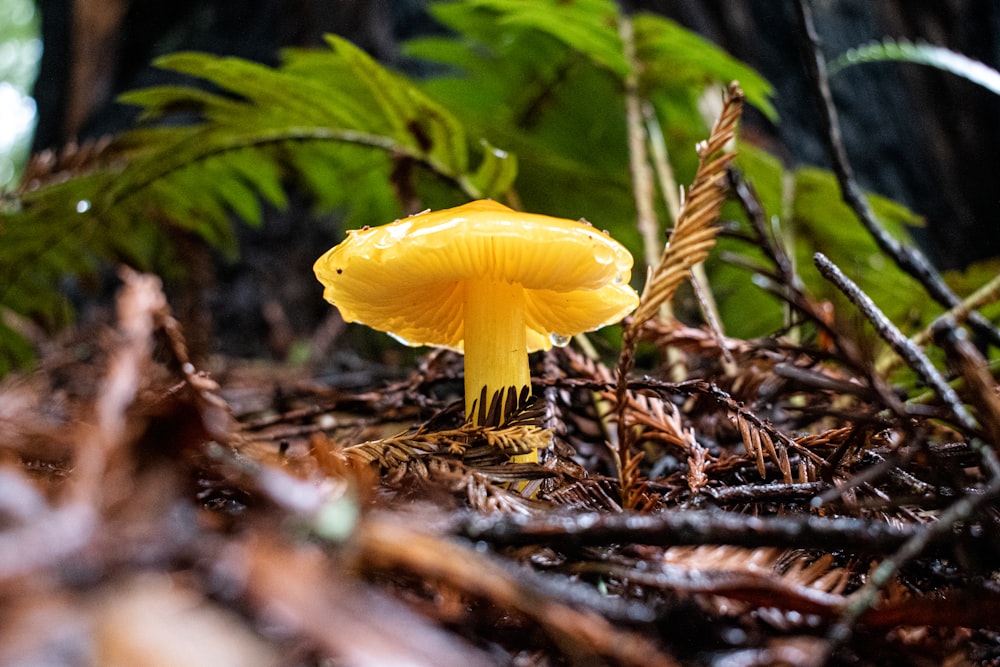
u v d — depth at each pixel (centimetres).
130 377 10
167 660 7
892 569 10
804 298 16
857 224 24
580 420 16
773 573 11
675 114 27
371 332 34
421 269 15
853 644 10
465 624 10
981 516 11
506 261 15
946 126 42
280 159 25
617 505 13
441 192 26
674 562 11
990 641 11
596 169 30
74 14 44
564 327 17
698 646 10
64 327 27
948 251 40
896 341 12
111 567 8
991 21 43
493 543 11
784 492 13
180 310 28
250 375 29
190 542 9
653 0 36
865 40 40
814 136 37
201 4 43
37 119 49
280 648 8
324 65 24
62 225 24
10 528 8
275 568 8
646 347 22
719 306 26
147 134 23
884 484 13
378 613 8
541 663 10
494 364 15
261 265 38
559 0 22
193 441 10
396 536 10
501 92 29
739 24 37
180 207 26
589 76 27
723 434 16
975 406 11
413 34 36
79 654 7
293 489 10
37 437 11
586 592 10
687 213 14
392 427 19
